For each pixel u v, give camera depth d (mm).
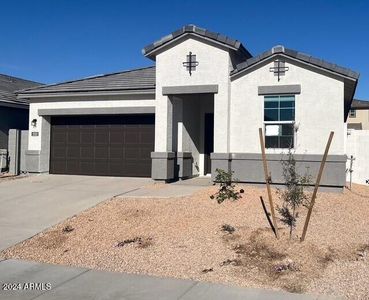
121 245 8539
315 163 12945
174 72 14664
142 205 11266
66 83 17969
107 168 17172
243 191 12094
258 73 13711
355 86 13727
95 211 11000
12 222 10391
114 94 16375
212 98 17438
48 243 8883
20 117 21297
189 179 16188
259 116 13703
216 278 6797
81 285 6570
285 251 7844
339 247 8008
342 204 11398
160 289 6355
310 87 13172
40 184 15250
